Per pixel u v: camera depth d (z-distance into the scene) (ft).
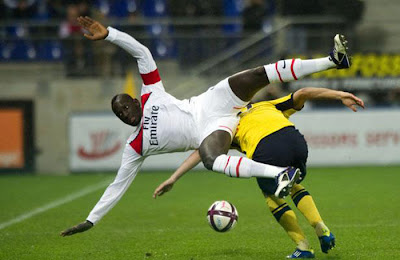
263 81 81.00
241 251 90.33
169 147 84.07
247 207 136.46
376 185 164.66
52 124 229.04
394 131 209.67
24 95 229.45
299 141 79.92
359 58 219.41
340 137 209.46
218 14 238.48
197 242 98.94
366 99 219.20
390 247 90.27
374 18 235.20
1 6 241.55
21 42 235.40
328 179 178.40
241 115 83.76
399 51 220.64
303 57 220.02
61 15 244.42
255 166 74.02
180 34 232.32
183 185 179.11
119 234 108.58
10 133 220.64
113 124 212.84
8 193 171.63
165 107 83.97
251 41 225.76
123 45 85.15
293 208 133.90
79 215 132.36
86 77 231.30
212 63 228.02
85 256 90.12
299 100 83.97
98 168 213.66
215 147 78.79
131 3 247.70
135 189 171.94
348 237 99.04
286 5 236.02
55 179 203.00
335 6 231.71
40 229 115.85
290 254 86.69
